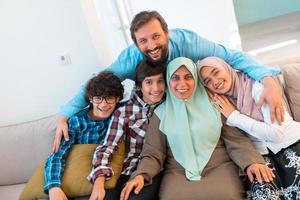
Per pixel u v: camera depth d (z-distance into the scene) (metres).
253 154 1.38
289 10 4.08
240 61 1.57
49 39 1.90
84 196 1.47
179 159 1.49
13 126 1.95
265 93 1.40
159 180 1.47
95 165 1.45
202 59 1.60
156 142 1.52
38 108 2.08
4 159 1.90
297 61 1.72
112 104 1.62
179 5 2.91
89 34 1.88
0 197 1.83
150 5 2.88
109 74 1.64
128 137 1.61
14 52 1.93
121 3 2.46
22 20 1.85
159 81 1.52
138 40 1.47
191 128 1.49
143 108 1.60
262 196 1.23
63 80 2.01
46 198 1.50
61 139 1.67
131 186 1.35
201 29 3.02
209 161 1.45
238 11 4.13
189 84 1.48
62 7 1.82
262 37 3.63
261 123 1.40
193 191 1.32
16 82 2.01
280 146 1.40
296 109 1.57
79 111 1.73
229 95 1.53
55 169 1.51
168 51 1.56
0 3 1.82
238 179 1.36
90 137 1.67
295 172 1.29
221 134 1.50
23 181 1.93
